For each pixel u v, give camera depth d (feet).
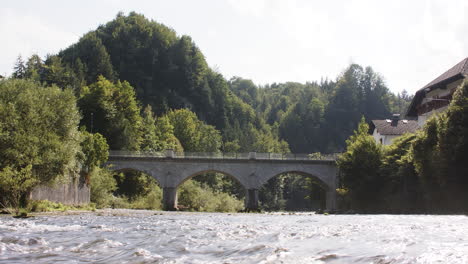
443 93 206.59
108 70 481.05
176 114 420.77
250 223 97.25
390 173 200.03
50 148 127.95
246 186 234.79
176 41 582.76
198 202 257.96
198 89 559.38
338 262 40.42
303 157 242.58
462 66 194.80
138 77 529.45
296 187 490.08
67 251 47.88
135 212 164.45
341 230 73.10
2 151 118.11
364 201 214.07
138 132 299.17
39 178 126.72
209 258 43.93
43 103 133.69
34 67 437.17
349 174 216.95
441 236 60.44
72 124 141.08
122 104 290.56
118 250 48.75
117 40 557.33
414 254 43.42
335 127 634.84
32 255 45.11
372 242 54.60
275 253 45.19
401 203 187.11
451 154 147.74
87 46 507.30
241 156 241.14
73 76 418.92
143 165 229.66
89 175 190.08
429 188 163.02
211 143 435.12
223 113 568.00
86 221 97.86
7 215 108.58
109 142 262.06
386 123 273.33
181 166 231.91
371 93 650.84
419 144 165.68
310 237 61.57
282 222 102.94
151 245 53.67
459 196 150.61
